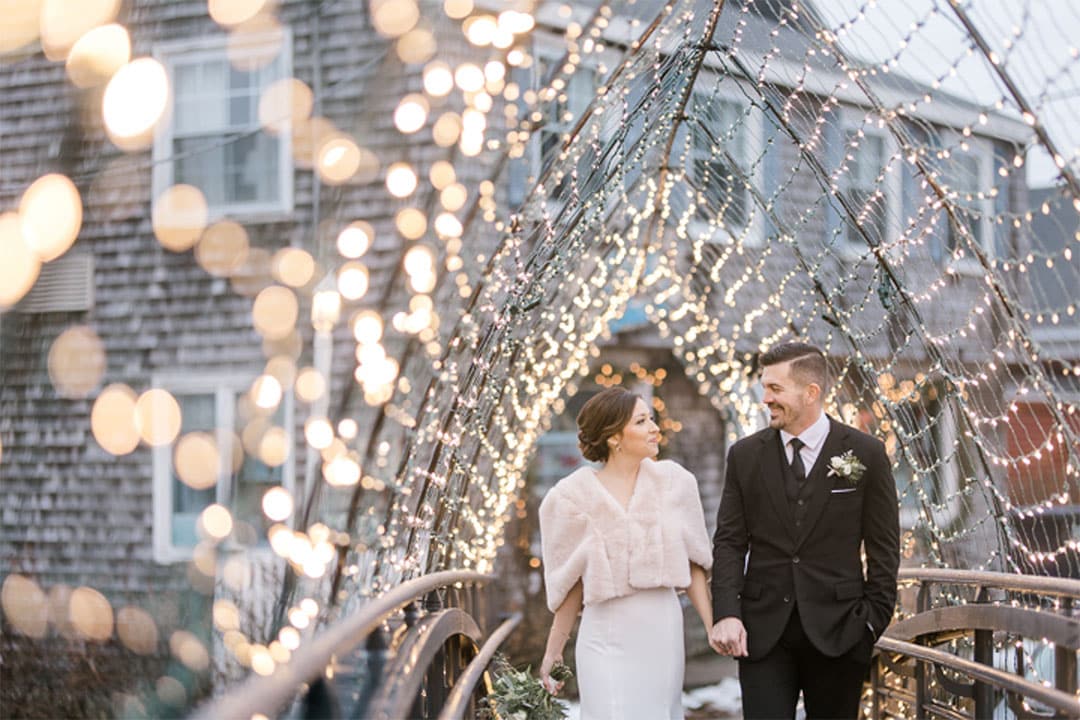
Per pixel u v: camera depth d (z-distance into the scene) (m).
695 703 9.24
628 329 10.95
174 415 9.15
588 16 9.57
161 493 9.09
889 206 5.66
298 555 6.61
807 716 4.29
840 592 4.11
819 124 5.40
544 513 4.70
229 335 9.12
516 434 8.18
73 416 9.16
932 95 4.40
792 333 7.87
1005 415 4.78
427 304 7.16
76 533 9.11
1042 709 4.38
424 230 8.38
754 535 4.25
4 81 8.45
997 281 4.64
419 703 4.29
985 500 5.17
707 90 6.66
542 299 6.83
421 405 6.28
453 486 6.68
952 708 4.70
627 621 4.55
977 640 4.19
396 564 5.91
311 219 9.06
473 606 7.67
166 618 8.05
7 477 9.20
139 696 7.08
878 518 4.16
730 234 7.50
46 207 4.56
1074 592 3.39
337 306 7.11
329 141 8.70
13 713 7.10
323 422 6.87
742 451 4.32
